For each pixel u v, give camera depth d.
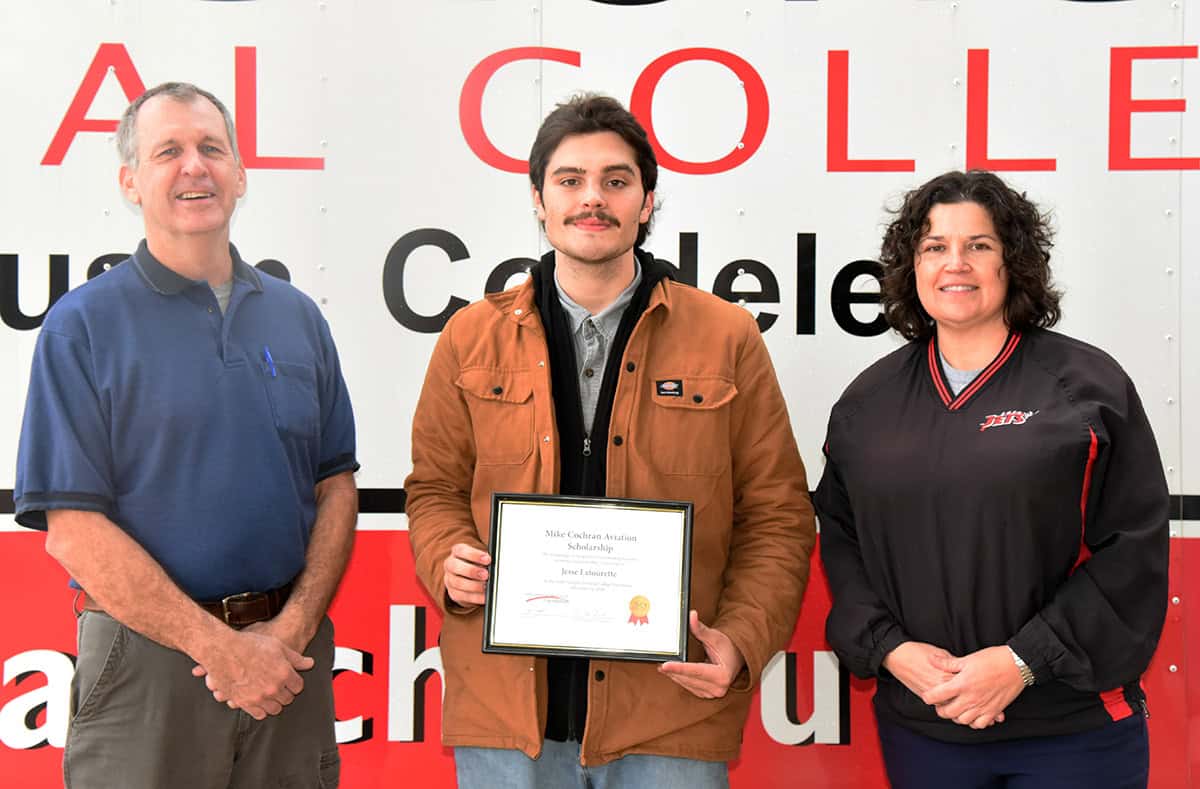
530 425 1.81
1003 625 1.70
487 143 2.28
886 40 2.26
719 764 1.83
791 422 2.29
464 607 1.83
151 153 1.82
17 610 2.24
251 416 1.84
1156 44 2.24
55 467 1.71
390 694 2.29
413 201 2.28
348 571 2.29
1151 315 2.26
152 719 1.75
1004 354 1.79
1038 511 1.67
